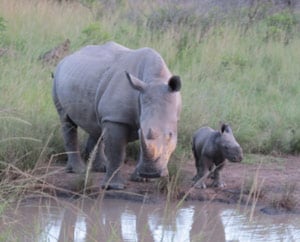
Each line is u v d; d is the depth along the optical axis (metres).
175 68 18.81
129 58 11.45
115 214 10.30
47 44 20.34
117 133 11.12
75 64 12.31
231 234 9.53
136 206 10.72
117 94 11.10
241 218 10.24
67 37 21.12
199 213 10.27
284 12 25.83
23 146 11.91
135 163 13.08
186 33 21.69
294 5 27.41
